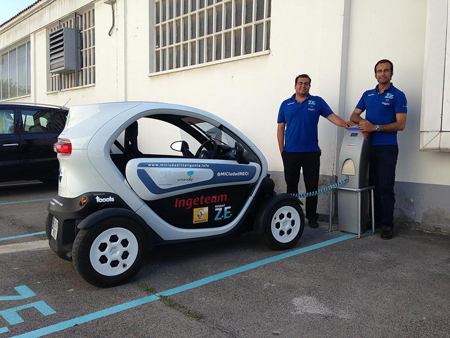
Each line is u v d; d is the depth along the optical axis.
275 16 6.16
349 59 5.39
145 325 2.57
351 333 2.49
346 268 3.61
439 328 2.55
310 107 4.88
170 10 8.44
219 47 7.33
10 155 6.89
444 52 4.05
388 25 5.00
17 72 15.88
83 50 11.45
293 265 3.69
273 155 6.34
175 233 3.53
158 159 3.44
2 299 2.95
